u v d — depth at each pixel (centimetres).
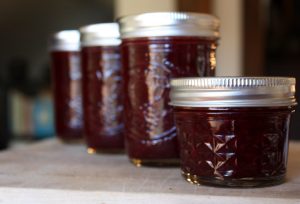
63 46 47
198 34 34
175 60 33
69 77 47
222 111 27
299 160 37
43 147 45
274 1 116
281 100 28
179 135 30
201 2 82
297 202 25
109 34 39
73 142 48
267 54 115
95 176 31
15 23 108
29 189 28
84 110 42
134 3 78
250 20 99
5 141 101
